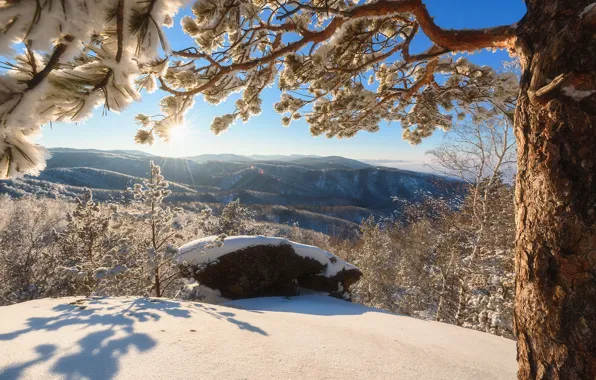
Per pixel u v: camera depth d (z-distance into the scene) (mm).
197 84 2248
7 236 11844
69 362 2232
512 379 3176
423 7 2096
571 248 1225
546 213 1325
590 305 1176
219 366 2480
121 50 694
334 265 8445
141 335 2836
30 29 553
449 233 11602
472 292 10000
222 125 2881
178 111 1873
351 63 3447
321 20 2967
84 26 613
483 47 2096
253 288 7012
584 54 1212
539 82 1389
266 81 3045
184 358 2518
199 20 1865
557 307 1272
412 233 16672
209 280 6883
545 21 1441
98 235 7695
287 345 3150
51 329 2795
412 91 3576
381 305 17828
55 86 692
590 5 1172
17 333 2633
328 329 3994
